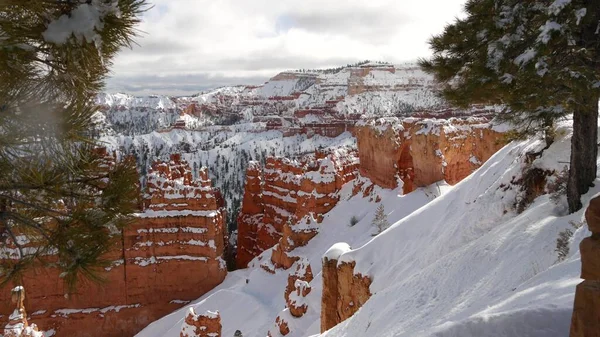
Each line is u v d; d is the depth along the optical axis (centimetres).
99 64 557
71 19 496
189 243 5247
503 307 1058
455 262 1914
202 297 5128
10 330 2731
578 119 1667
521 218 1922
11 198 599
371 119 6347
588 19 1265
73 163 595
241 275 5547
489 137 4728
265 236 7225
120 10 519
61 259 640
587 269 574
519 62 1355
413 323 1600
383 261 2719
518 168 2325
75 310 4894
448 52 1703
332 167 6328
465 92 1570
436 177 4916
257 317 4300
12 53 498
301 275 3941
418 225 2827
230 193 14600
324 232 5391
